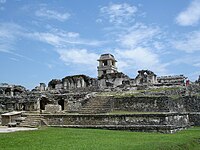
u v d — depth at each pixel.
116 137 20.80
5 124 32.00
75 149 15.60
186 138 21.23
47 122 29.98
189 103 34.94
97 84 60.47
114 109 33.09
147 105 31.50
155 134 23.48
